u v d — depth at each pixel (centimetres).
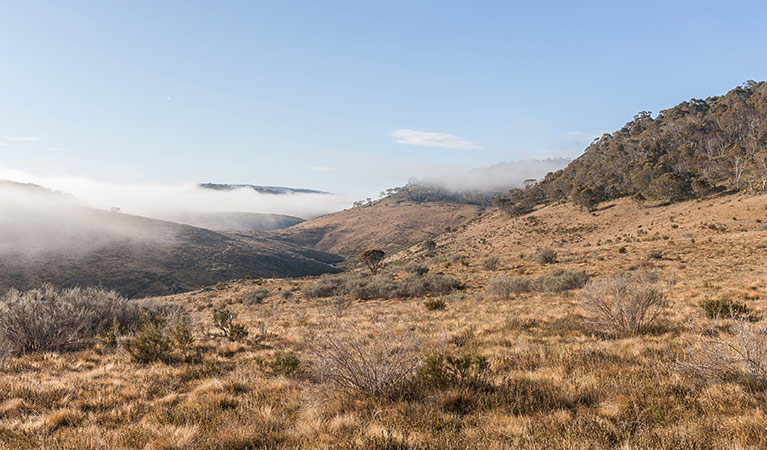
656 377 588
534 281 2534
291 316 1988
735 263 2855
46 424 539
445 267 5794
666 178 10275
